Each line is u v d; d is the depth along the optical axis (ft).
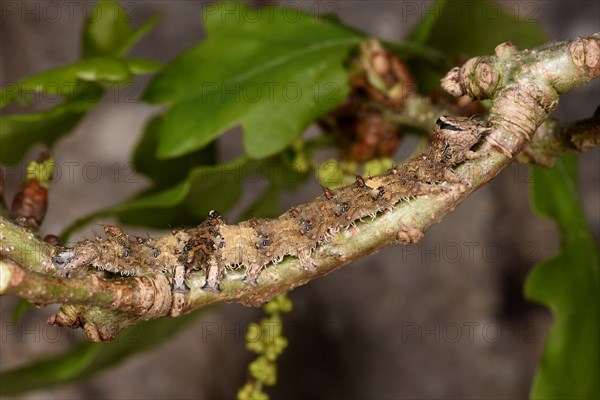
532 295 1.23
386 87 1.23
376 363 1.91
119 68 1.18
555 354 1.21
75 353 1.29
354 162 1.27
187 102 1.19
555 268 1.24
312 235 0.95
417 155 0.97
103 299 0.90
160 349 1.93
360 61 1.24
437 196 0.95
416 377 1.90
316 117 1.18
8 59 1.91
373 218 0.95
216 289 0.94
